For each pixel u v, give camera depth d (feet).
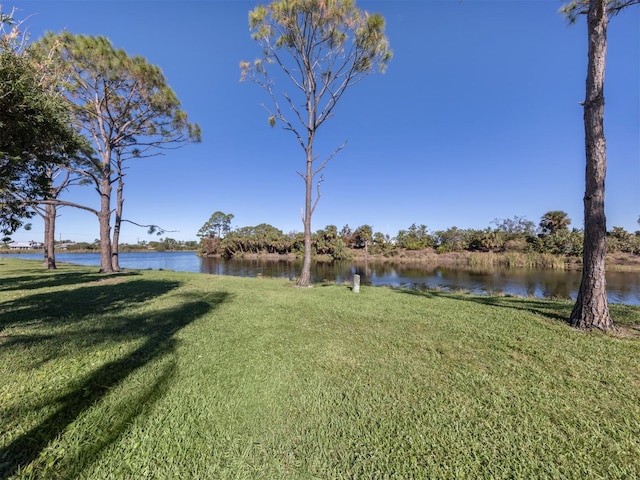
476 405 8.79
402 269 99.25
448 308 21.79
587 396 9.33
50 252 54.39
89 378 10.00
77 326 15.96
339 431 7.53
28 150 14.34
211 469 6.24
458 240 159.63
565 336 15.07
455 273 82.69
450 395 9.32
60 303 21.86
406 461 6.59
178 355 12.19
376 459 6.63
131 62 38.01
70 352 12.27
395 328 16.49
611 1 17.95
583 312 16.66
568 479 6.15
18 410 8.04
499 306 22.81
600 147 16.35
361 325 17.10
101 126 41.52
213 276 45.06
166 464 6.34
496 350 13.16
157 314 19.03
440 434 7.48
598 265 16.39
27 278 36.91
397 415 8.23
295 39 32.35
